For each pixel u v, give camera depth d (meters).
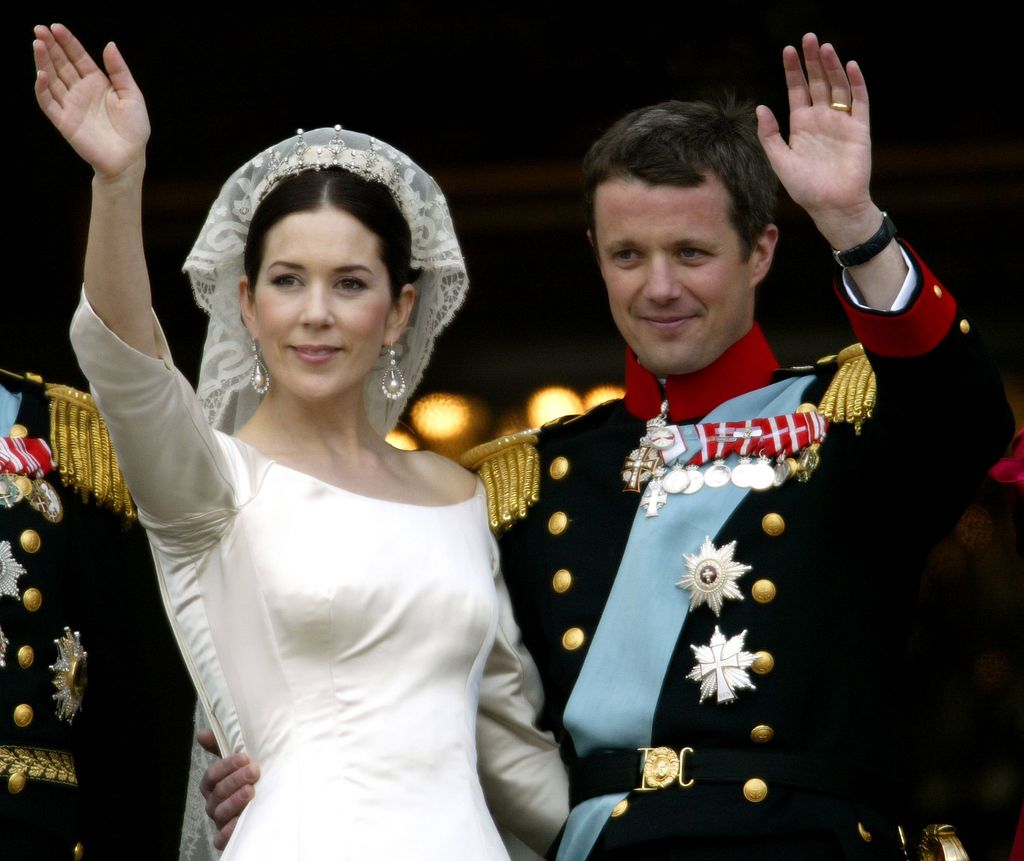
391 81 34.19
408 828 13.02
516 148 34.50
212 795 13.48
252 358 14.96
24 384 15.13
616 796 13.64
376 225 14.16
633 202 14.11
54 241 33.12
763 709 13.50
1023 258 34.59
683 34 33.06
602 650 14.00
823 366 14.53
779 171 13.02
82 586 14.80
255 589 13.37
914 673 32.81
